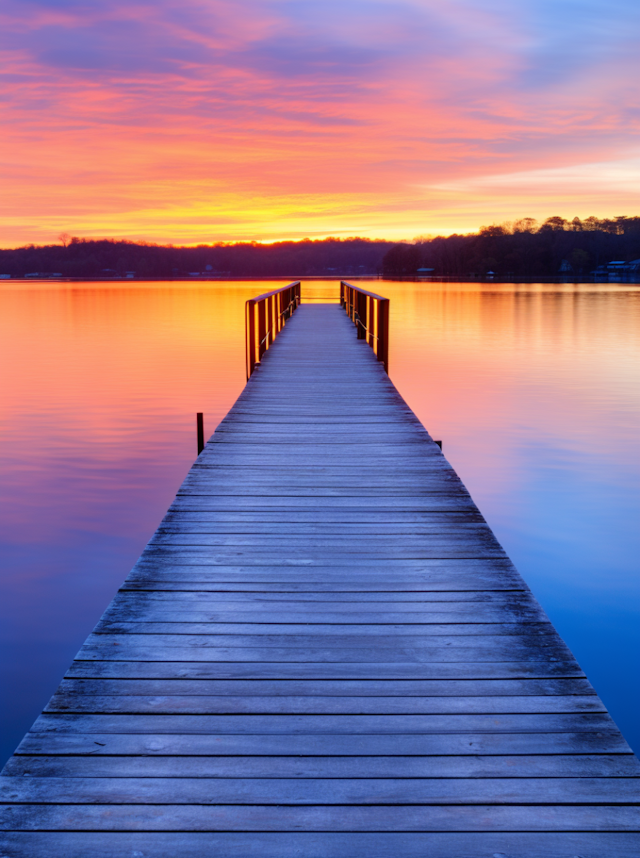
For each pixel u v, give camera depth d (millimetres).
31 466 9656
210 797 1659
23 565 6012
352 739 1873
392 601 2666
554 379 18172
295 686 2113
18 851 1506
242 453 4812
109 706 2002
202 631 2436
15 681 4059
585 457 9773
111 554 6281
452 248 142750
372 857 1509
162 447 10859
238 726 1922
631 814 1621
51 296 77812
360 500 3822
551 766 1772
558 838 1556
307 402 6594
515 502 7645
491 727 1928
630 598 5172
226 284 131500
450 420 12711
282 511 3643
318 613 2570
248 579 2844
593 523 6918
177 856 1501
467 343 28031
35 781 1702
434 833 1571
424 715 1979
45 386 17234
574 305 54156
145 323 37969
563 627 4723
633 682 4012
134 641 2365
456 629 2467
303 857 1505
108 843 1532
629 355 23750
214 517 3553
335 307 21031
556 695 2080
